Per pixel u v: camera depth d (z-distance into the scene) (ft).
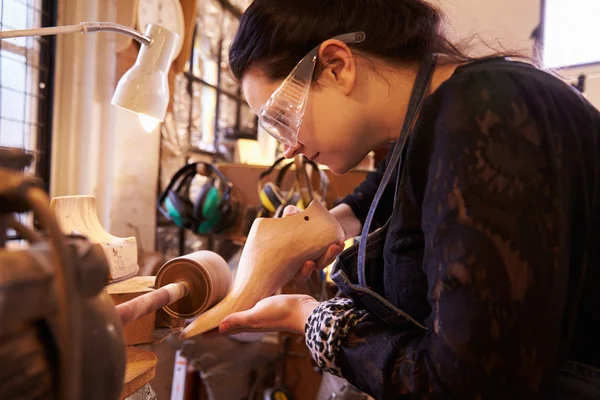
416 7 2.45
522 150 1.66
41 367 1.00
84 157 5.45
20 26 4.70
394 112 2.36
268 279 2.83
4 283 0.91
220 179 5.41
